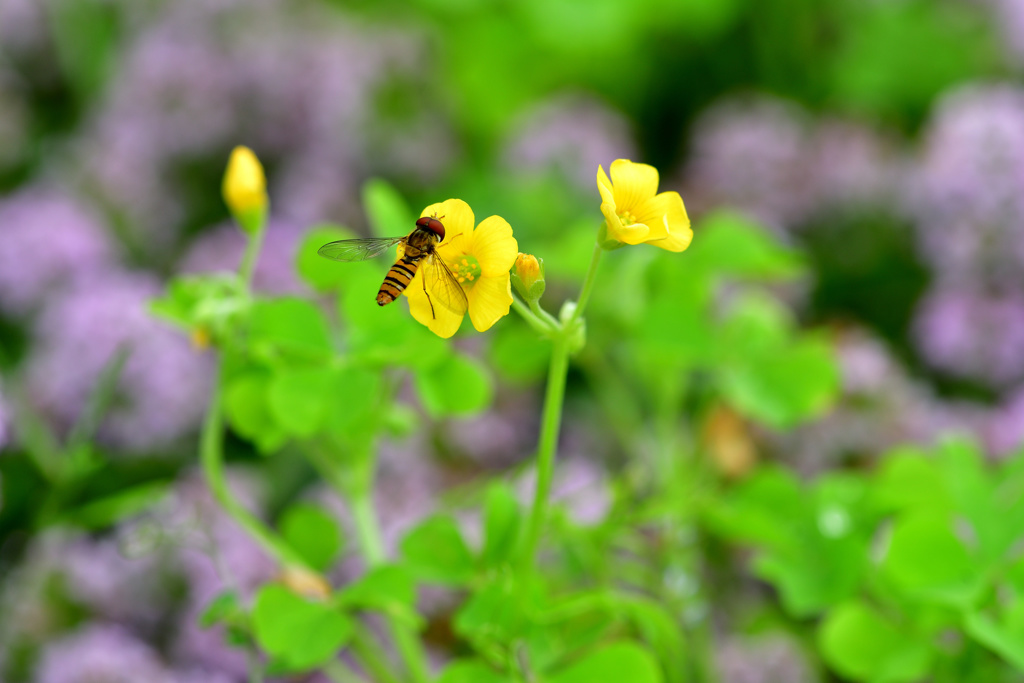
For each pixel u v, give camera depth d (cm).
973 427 42
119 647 35
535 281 28
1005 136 45
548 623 30
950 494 32
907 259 53
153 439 41
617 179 28
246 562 36
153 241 53
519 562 30
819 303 53
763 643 35
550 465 29
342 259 30
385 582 30
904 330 52
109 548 36
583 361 36
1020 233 46
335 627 30
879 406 41
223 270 46
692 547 34
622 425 38
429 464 42
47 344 45
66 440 41
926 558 31
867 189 53
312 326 31
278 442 32
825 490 33
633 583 35
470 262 28
